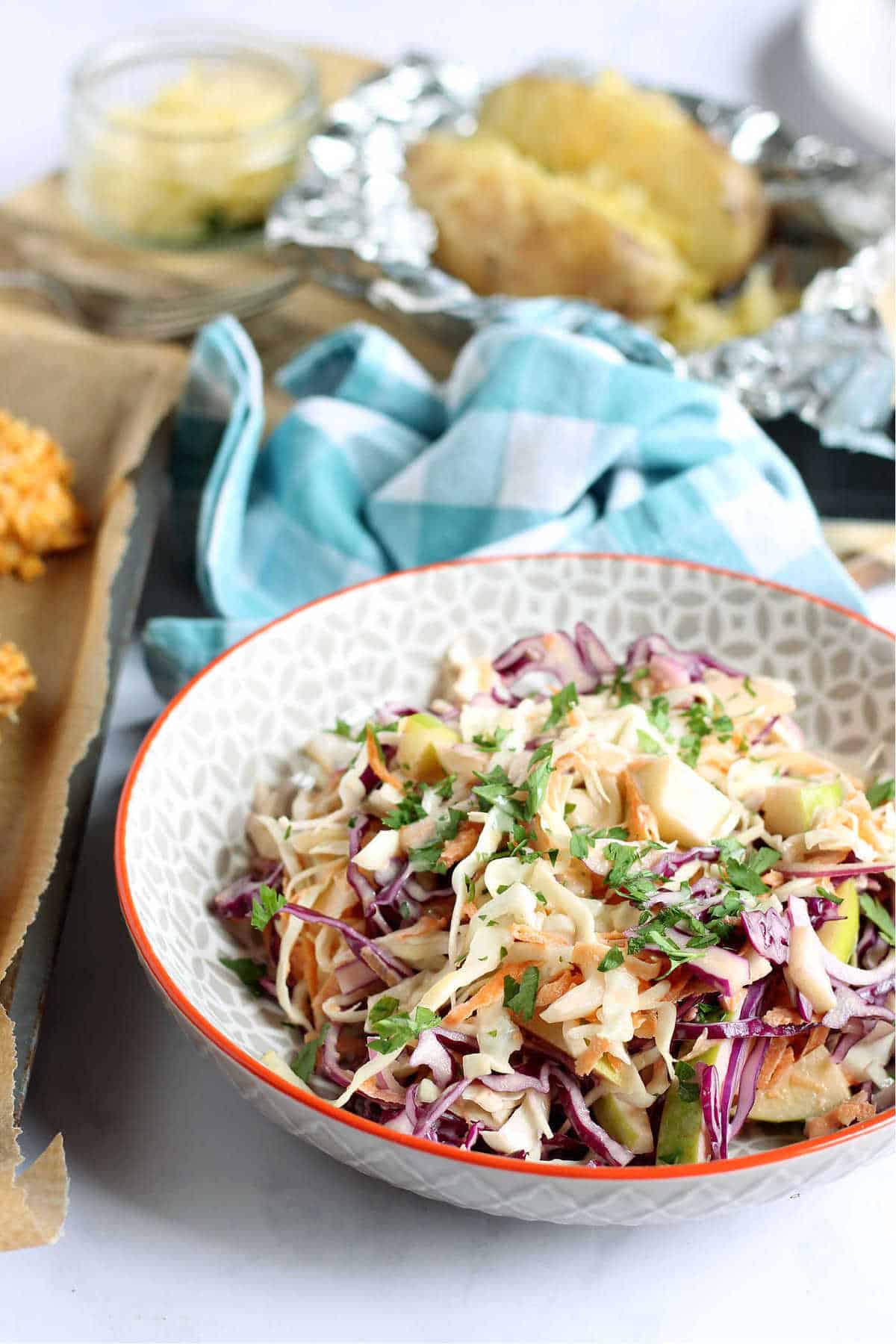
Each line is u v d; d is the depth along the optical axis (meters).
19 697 0.72
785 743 0.69
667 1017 0.62
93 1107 0.65
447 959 0.63
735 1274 0.63
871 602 0.77
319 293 0.89
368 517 0.77
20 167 0.98
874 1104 0.62
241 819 0.68
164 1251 0.63
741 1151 0.62
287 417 0.78
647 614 0.72
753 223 0.86
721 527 0.75
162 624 0.73
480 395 0.77
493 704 0.69
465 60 1.04
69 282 0.89
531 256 0.85
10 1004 0.63
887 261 0.86
